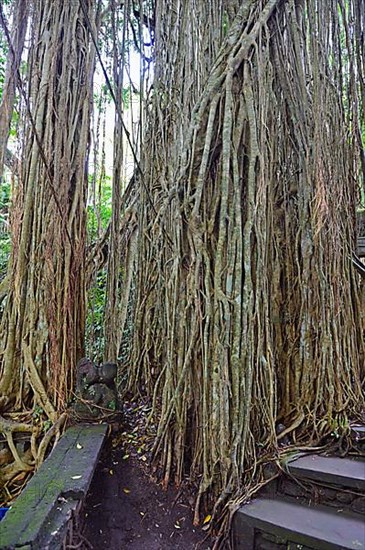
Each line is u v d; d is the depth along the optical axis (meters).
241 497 2.09
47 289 3.08
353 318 2.82
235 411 2.20
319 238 2.61
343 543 1.67
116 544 2.05
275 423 2.45
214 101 2.45
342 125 2.89
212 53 2.81
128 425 3.02
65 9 3.32
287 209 2.78
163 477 2.40
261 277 2.35
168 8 3.81
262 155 2.41
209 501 2.18
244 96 2.45
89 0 3.41
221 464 2.15
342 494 1.98
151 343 3.58
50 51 3.26
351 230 2.95
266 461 2.21
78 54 3.38
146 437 2.79
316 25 2.77
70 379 3.06
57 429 2.83
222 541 2.00
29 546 1.41
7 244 4.93
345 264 2.77
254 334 2.31
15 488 2.77
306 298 2.62
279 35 2.70
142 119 3.85
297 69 2.72
